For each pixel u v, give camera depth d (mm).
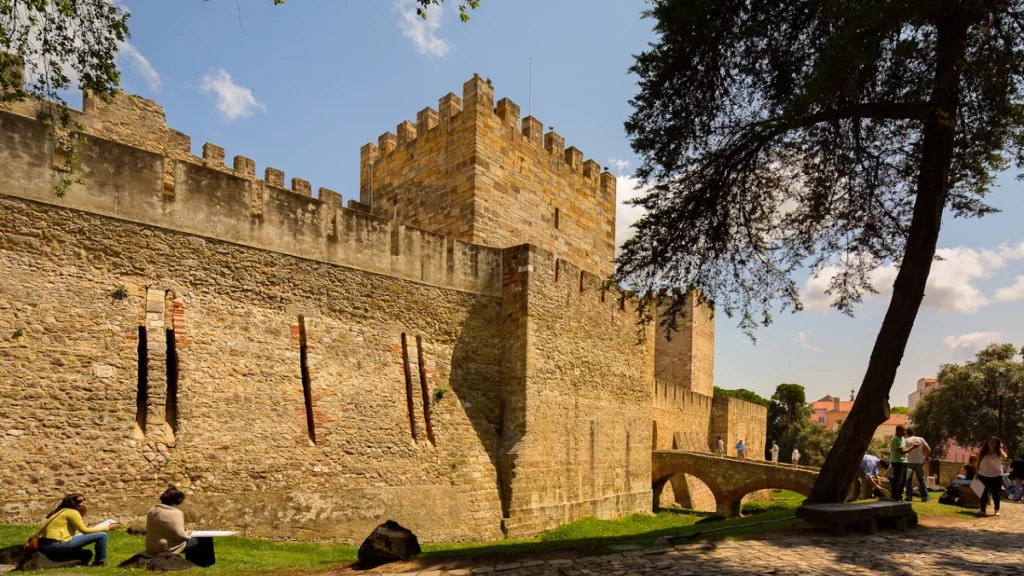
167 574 8492
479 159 21125
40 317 11656
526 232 22781
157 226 13406
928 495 17531
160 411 12664
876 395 11273
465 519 16844
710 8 11828
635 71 13016
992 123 11602
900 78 11562
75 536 8922
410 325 17469
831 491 11492
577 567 8047
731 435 44562
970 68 10562
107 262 12664
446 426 17391
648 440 26234
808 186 13820
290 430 14398
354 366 15961
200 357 13406
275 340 14711
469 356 18609
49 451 11273
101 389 12047
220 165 19891
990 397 39625
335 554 12164
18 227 11711
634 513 24500
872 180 13461
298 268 15461
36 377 11406
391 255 17344
